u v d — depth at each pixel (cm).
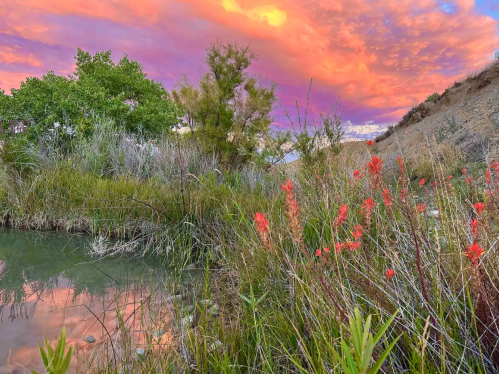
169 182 661
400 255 226
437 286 169
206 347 199
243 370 195
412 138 1180
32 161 758
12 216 624
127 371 195
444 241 230
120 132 918
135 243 509
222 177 726
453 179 538
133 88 1302
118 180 693
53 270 412
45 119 897
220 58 987
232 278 348
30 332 262
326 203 270
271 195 505
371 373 61
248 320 240
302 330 194
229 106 988
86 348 238
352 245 161
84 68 1385
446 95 1415
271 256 281
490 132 773
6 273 403
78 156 805
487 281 156
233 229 441
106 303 319
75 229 594
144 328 261
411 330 147
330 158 434
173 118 1144
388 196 209
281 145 636
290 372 180
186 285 360
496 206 201
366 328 61
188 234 489
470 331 149
